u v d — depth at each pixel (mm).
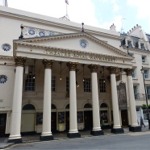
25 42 16141
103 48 20203
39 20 22703
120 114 24172
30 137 17094
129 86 20922
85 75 23625
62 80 22188
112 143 12555
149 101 27547
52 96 21188
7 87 19141
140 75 28234
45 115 15555
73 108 16797
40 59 16781
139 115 25156
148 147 10477
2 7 21094
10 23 21234
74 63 17844
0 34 20438
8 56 19562
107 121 23922
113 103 19312
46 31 22969
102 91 24625
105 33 26875
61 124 21000
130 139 14312
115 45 27438
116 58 20578
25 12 22250
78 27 25000
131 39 30219
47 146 12344
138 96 26734
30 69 19953
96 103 18031
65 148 11211
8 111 18609
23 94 19688
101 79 24906
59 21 24078
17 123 14445
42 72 21203
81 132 19812
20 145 13266
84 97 23000
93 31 26000
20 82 15391
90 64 18766
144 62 29672
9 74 19500
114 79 19906
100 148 10727
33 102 20094
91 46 19562
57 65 19969
